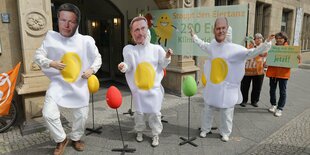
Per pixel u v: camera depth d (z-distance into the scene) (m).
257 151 3.55
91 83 3.63
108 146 3.69
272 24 11.14
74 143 3.62
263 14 10.93
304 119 4.84
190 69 6.55
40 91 4.13
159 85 3.59
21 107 4.41
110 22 8.21
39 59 3.11
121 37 7.95
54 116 3.18
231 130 3.95
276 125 4.52
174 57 6.61
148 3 7.14
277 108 5.10
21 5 3.85
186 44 5.90
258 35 5.16
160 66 3.61
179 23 5.91
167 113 5.15
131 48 3.60
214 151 3.56
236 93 3.80
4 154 3.44
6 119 4.23
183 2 6.04
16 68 3.92
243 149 3.62
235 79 3.73
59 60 3.23
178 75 6.51
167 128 4.37
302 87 7.84
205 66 3.99
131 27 3.48
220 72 3.73
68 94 3.30
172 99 6.21
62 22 3.12
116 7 7.73
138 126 3.75
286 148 3.63
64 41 3.23
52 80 3.33
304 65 13.25
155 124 3.63
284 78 4.91
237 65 3.70
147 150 3.59
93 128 4.23
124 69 3.51
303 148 3.62
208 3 7.17
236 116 5.00
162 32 6.36
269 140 3.90
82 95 3.38
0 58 4.08
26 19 3.91
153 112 3.55
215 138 3.99
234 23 5.03
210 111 3.95
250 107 5.59
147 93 3.52
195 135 4.09
